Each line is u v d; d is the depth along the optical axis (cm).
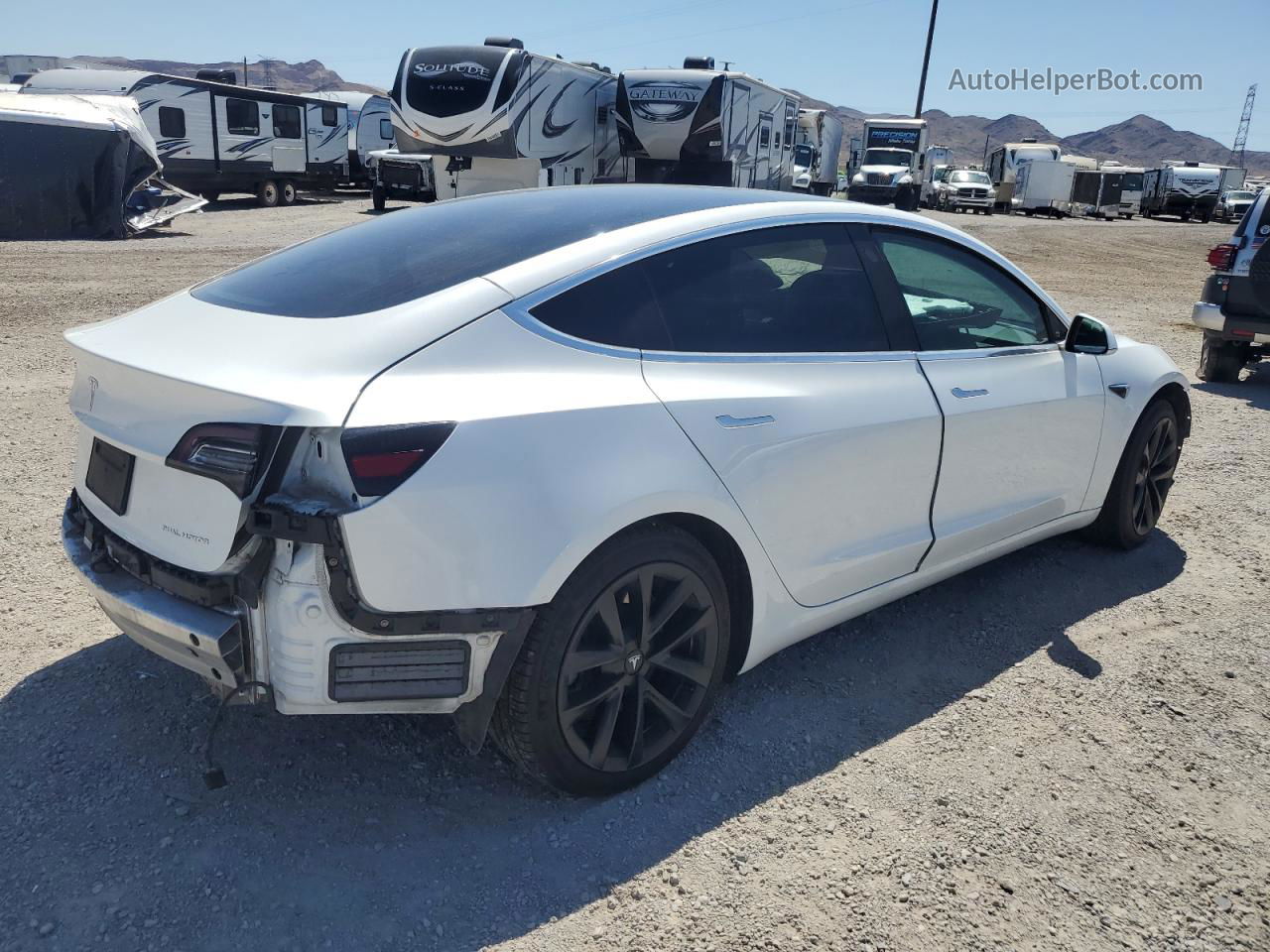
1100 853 256
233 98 2428
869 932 226
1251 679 348
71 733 283
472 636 229
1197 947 227
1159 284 1712
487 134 1547
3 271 1214
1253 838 265
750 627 292
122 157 1662
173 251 1502
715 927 225
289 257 305
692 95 1642
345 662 222
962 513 354
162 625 233
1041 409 374
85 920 217
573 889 234
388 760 279
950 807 271
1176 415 466
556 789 262
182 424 224
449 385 230
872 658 353
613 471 244
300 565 219
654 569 258
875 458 312
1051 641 372
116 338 261
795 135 2170
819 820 263
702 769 283
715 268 289
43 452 529
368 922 221
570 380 248
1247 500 544
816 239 318
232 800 259
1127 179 4662
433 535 219
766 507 283
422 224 309
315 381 220
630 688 265
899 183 3344
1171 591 420
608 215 293
